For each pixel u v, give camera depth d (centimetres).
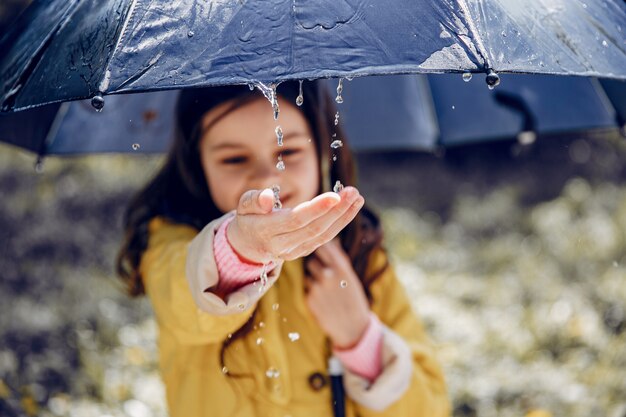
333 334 279
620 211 926
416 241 915
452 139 376
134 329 606
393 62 185
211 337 245
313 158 267
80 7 221
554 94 337
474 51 187
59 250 752
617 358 545
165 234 274
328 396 281
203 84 185
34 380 490
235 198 260
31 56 221
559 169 1165
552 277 768
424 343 312
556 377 541
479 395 520
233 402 268
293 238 191
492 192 1120
